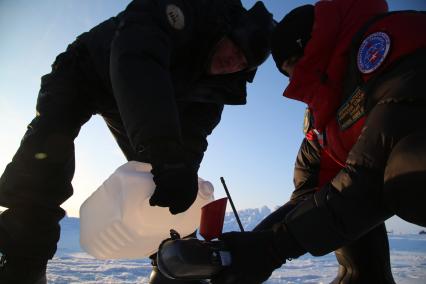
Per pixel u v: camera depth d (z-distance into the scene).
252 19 1.33
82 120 1.43
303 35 1.25
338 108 1.21
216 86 1.40
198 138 1.56
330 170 1.65
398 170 0.87
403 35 0.98
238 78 1.40
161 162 0.90
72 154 1.36
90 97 1.42
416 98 0.89
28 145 1.26
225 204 1.05
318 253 1.01
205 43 1.27
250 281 1.00
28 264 1.24
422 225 0.90
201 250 0.98
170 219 1.28
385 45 1.00
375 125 0.94
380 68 0.99
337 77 1.17
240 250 1.01
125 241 1.27
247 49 1.28
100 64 1.35
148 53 1.05
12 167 1.26
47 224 1.26
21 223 1.23
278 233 1.03
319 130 1.31
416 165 0.84
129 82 0.99
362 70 1.04
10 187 1.24
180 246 0.98
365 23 1.12
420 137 0.85
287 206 1.68
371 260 1.62
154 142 0.92
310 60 1.20
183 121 1.53
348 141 1.20
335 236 0.99
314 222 0.99
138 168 1.29
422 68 0.92
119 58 1.05
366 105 1.04
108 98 1.44
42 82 1.41
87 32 1.47
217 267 0.99
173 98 1.01
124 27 1.12
